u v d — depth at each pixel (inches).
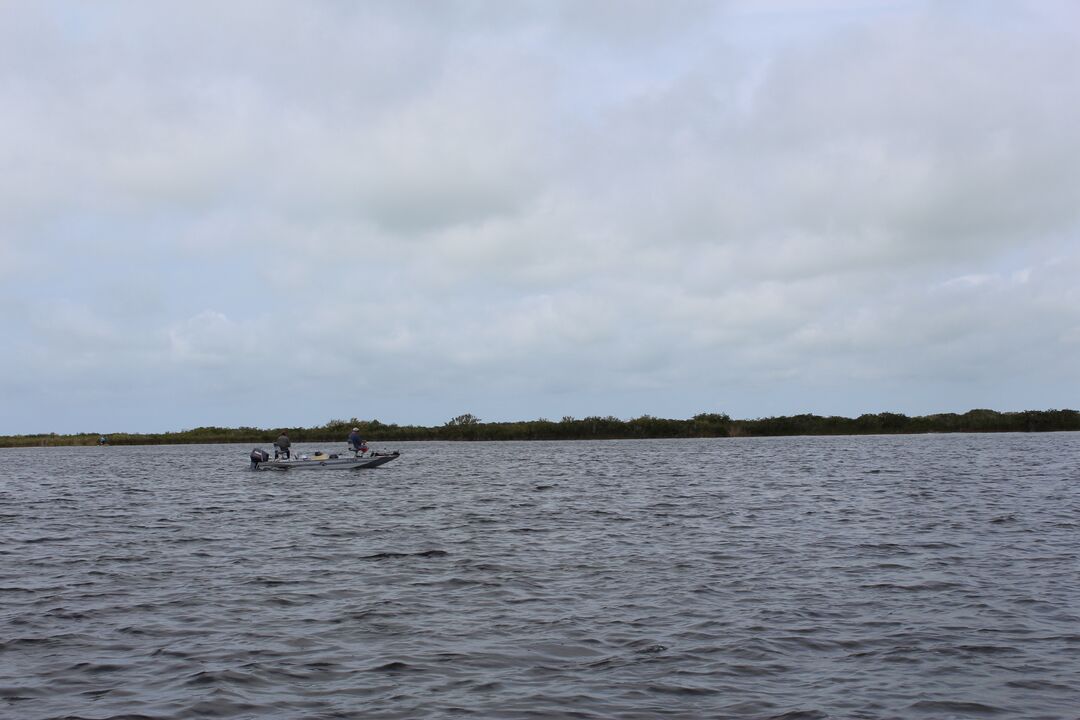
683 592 681.6
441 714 417.4
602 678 471.2
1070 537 928.3
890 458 2605.8
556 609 629.6
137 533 1083.3
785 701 433.4
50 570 812.6
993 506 1229.7
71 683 470.0
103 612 633.0
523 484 1844.2
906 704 427.5
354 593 690.2
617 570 778.2
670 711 420.2
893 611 610.2
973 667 483.2
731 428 5241.1
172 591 706.2
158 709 427.8
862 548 879.1
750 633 558.3
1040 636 540.7
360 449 2295.8
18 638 562.6
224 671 486.6
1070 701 428.8
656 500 1433.3
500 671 484.4
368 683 465.4
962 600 638.5
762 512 1222.9
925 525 1042.1
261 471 2319.1
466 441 5329.7
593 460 2869.1
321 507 1387.8
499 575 760.3
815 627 571.5
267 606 647.8
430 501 1475.1
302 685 462.6
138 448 5191.9
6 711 426.6
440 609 631.8
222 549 934.4
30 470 2787.9
